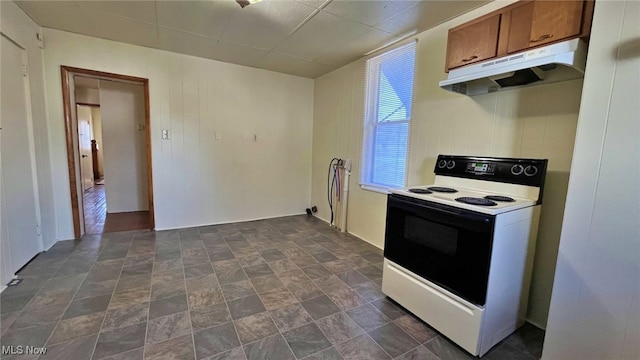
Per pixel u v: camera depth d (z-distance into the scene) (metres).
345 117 3.97
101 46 3.22
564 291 1.41
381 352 1.65
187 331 1.77
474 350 1.61
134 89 4.85
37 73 2.86
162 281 2.39
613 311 1.26
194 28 2.85
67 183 3.26
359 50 3.32
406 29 2.71
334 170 4.23
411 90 2.93
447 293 1.74
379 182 3.43
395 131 3.16
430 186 2.36
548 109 1.86
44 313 1.89
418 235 1.93
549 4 1.56
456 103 2.45
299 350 1.64
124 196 4.93
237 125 4.17
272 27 2.77
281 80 4.44
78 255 2.87
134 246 3.17
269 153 4.49
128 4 2.40
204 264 2.75
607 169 1.25
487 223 1.52
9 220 2.32
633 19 1.16
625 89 1.19
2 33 2.25
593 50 1.27
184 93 3.75
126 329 1.76
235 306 2.06
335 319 1.94
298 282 2.45
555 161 1.84
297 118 4.66
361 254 3.13
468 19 2.35
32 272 2.47
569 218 1.37
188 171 3.90
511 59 1.72
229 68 4.00
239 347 1.65
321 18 2.54
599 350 1.32
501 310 1.70
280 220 4.48
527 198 1.82
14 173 2.41
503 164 2.00
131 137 4.89
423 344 1.72
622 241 1.22
